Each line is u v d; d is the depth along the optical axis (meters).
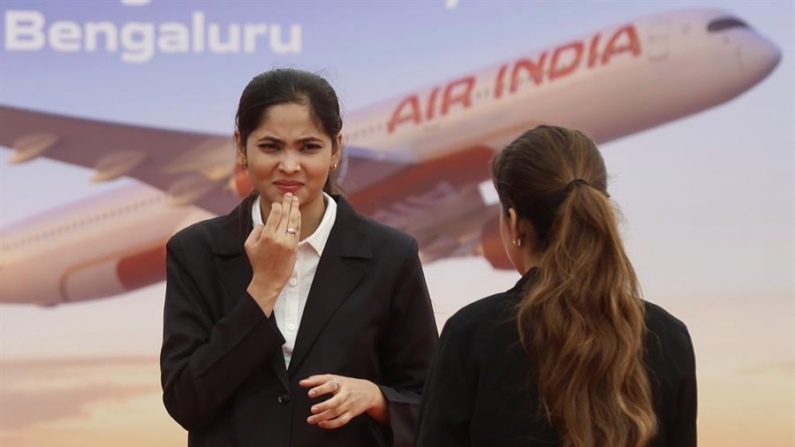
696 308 10.95
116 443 10.88
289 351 4.90
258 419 4.82
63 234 10.89
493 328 4.10
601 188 4.14
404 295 5.05
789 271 10.95
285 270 4.74
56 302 10.88
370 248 5.05
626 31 10.89
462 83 10.92
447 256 10.95
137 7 10.82
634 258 10.95
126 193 10.92
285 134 4.75
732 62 10.89
